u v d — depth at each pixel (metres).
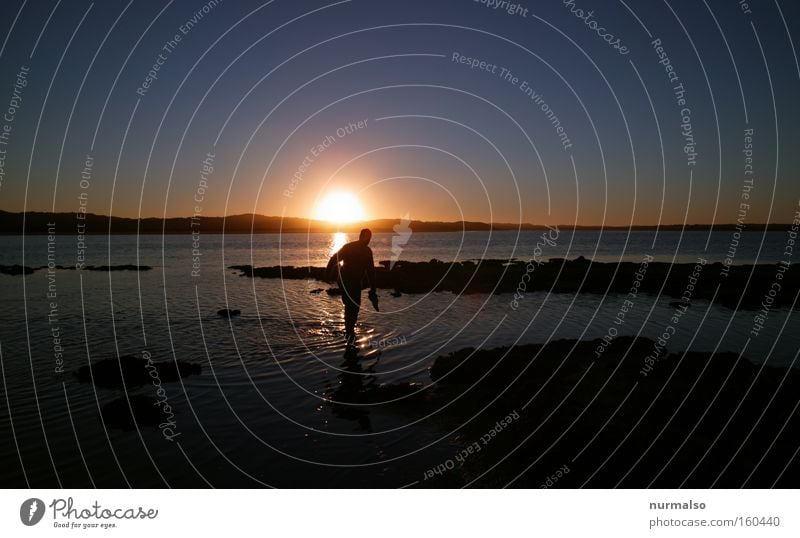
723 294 18.62
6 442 5.78
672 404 6.40
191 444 5.78
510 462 5.32
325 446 5.75
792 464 5.00
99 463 5.32
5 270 31.00
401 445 5.76
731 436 5.56
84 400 7.12
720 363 7.72
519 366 8.24
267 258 45.50
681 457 5.19
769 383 6.91
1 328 12.43
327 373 8.46
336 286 22.61
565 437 5.69
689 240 97.38
